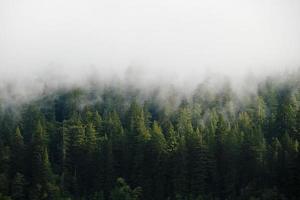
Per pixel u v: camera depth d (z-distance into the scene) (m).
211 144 159.12
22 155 158.50
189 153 155.12
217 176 154.25
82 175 159.75
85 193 155.75
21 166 157.25
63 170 160.12
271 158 154.62
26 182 153.00
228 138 159.25
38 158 154.62
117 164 159.75
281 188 150.38
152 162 157.50
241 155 156.62
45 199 150.38
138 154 158.50
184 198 150.50
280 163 152.50
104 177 156.75
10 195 150.75
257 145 156.25
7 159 157.12
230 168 155.38
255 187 150.38
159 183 154.62
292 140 157.88
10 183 152.50
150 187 154.38
